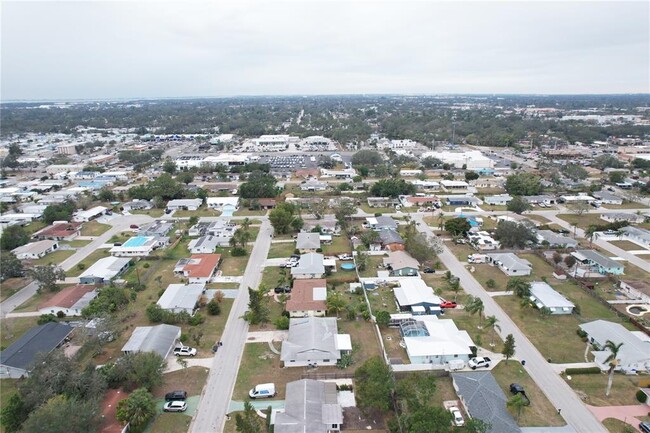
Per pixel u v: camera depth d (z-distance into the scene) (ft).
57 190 577.02
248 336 235.40
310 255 328.29
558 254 324.19
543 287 280.31
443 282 299.58
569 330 239.91
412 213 463.01
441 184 574.56
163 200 510.58
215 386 195.21
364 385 178.09
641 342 215.10
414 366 209.56
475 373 194.29
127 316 252.83
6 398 187.83
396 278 303.48
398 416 171.12
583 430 168.55
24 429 147.43
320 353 209.15
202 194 513.86
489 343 226.99
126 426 165.17
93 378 179.73
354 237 383.45
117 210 485.15
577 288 290.56
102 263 321.52
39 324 246.88
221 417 176.24
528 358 215.10
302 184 570.87
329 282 296.71
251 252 355.56
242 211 476.95
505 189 554.87
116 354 218.79
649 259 336.70
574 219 439.22
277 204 452.76
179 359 212.02
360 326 244.63
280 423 164.66
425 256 323.98
